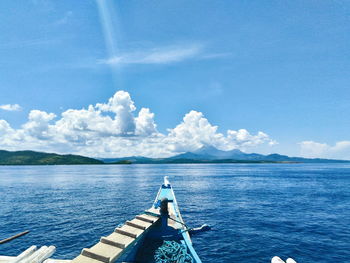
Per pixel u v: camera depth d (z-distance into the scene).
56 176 96.88
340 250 14.91
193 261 9.90
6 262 7.90
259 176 97.62
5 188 50.41
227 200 34.09
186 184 61.03
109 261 7.53
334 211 26.94
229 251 14.42
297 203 32.03
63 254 13.60
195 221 21.66
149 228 11.60
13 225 19.84
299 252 14.49
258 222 21.55
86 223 20.41
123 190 46.06
